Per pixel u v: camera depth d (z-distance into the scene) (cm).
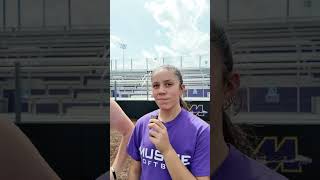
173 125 202
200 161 191
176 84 216
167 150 194
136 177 220
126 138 256
